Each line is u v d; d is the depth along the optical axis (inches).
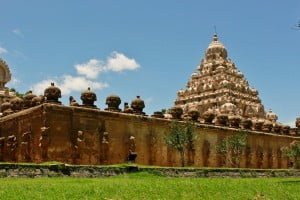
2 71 2915.8
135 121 1702.8
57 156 1440.7
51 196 686.5
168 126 1823.3
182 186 901.8
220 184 999.6
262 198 765.3
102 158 1562.5
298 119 2645.2
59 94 1508.4
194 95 3152.1
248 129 2246.6
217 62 3238.2
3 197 661.3
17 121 1642.5
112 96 1683.1
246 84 3213.6
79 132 1507.1
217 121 2117.4
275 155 2331.4
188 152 1868.8
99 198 682.2
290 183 1143.0
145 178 1180.5
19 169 1005.8
